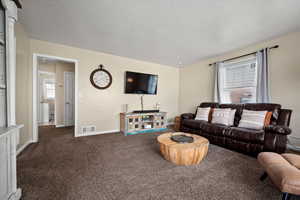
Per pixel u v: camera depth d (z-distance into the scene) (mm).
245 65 3268
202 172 1698
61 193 1286
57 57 3062
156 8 1842
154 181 1501
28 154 2201
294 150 2453
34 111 2830
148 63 4457
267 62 2775
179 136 2256
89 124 3479
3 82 1185
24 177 1544
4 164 1075
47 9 1876
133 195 1274
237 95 3461
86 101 3441
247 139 2188
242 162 1980
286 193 1100
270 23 2189
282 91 2637
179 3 1738
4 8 1188
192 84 4641
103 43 3043
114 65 3830
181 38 2748
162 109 4824
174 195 1283
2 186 1051
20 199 1200
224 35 2607
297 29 2379
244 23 2193
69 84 4664
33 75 2812
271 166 1250
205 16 2012
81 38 2797
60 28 2408
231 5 1764
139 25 2281
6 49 1188
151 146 2646
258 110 2609
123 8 1846
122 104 3986
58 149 2434
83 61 3389
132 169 1756
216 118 3055
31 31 2525
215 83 3770
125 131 3535
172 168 1789
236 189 1380
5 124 1188
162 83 4793
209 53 3598
